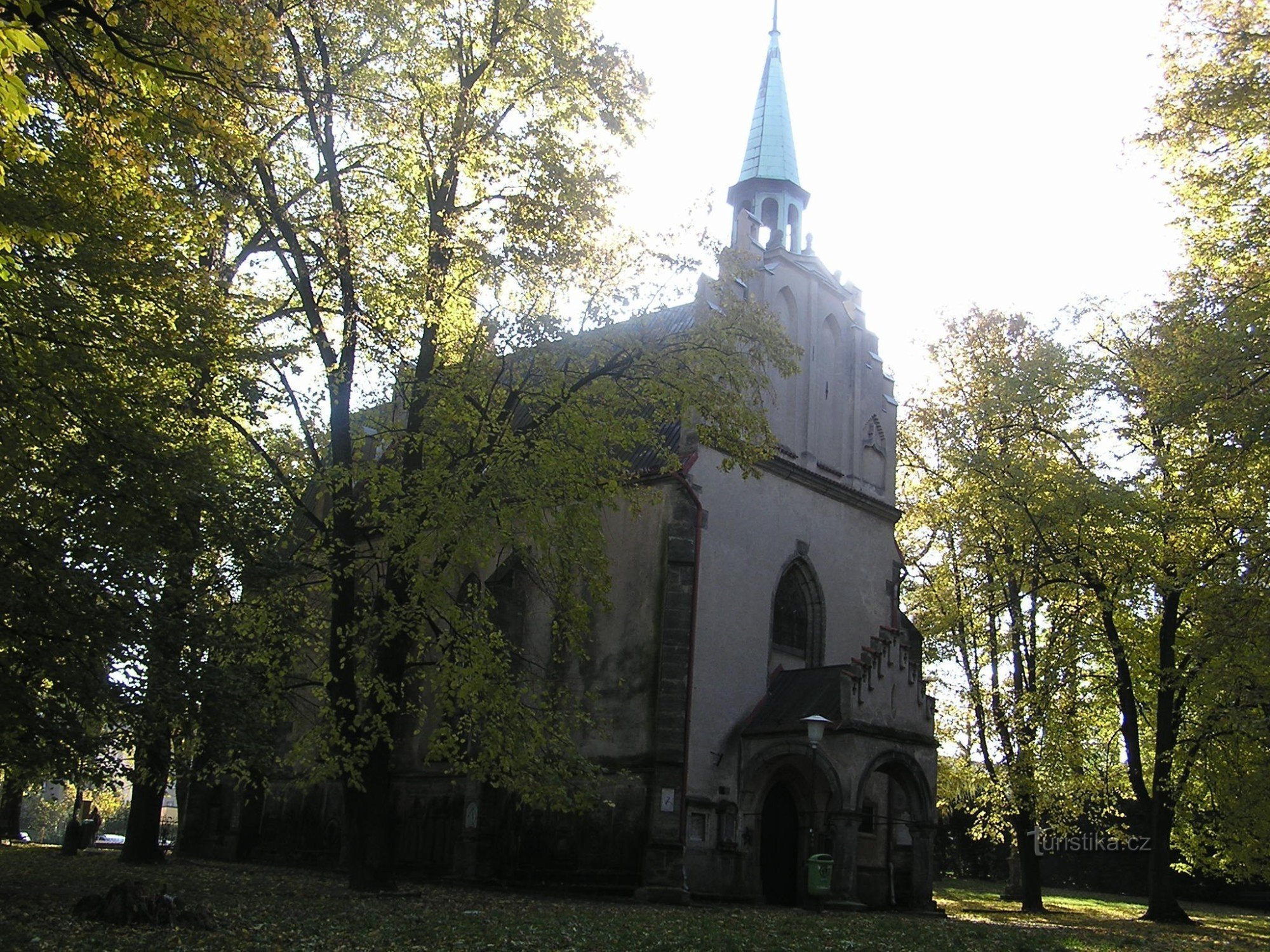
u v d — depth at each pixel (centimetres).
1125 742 3438
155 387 1817
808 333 3447
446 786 3116
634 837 2703
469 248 2142
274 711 2245
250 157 1811
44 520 1714
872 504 3516
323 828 3566
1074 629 3353
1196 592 2734
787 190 3631
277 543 2241
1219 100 2364
